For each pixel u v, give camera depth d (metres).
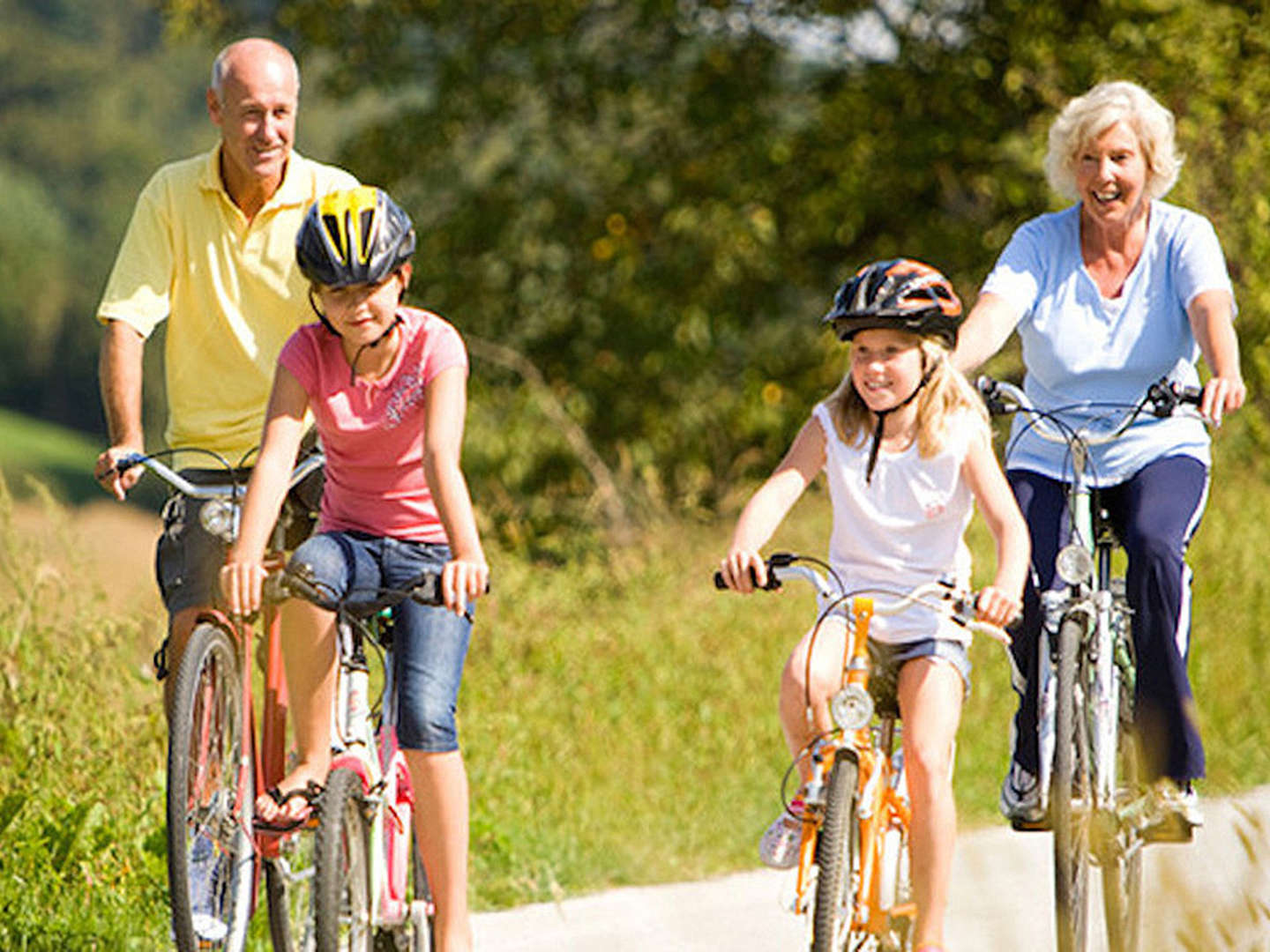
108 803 20.33
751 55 64.38
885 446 14.83
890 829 14.56
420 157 65.19
